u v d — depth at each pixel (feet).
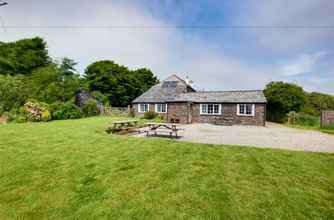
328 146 25.34
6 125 38.81
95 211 8.86
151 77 159.22
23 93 57.62
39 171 13.73
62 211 8.87
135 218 8.36
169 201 9.84
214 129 45.52
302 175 13.56
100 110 85.20
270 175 13.51
